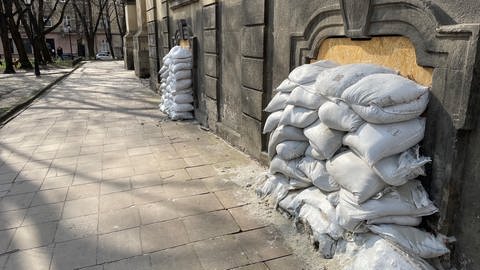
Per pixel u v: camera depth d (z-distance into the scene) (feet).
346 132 8.60
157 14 35.04
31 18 75.31
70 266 8.99
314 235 9.19
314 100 9.52
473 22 6.88
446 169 7.55
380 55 9.33
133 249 9.62
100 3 120.78
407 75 8.59
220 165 15.56
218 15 18.88
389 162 7.68
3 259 9.29
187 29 24.17
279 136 10.91
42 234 10.39
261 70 14.80
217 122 20.43
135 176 14.46
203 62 21.76
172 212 11.50
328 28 10.95
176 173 14.70
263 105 15.12
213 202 12.12
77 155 17.16
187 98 24.00
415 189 7.92
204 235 10.21
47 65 85.30
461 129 7.16
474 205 7.28
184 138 19.94
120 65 86.74
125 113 26.96
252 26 15.17
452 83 7.25
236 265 8.95
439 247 7.66
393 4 8.48
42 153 17.54
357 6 9.37
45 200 12.47
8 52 64.18
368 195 7.81
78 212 11.60
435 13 7.52
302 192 10.57
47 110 28.71
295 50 12.86
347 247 8.43
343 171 8.30
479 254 7.26
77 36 145.28
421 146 8.13
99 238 10.14
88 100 33.45
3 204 12.23
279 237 10.07
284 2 13.08
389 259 7.38
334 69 9.04
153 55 37.68
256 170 14.80
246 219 11.03
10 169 15.44
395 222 7.88
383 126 7.73
